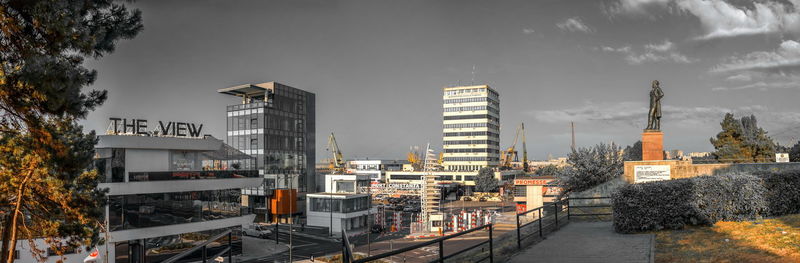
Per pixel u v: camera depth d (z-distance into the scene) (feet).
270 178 324.80
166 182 166.09
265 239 245.24
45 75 33.06
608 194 101.30
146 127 190.90
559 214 76.74
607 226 57.57
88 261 139.03
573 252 41.86
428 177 292.40
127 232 155.22
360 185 334.85
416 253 185.47
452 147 610.24
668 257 38.11
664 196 50.19
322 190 416.46
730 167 99.04
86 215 76.89
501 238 60.75
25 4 32.63
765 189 52.19
